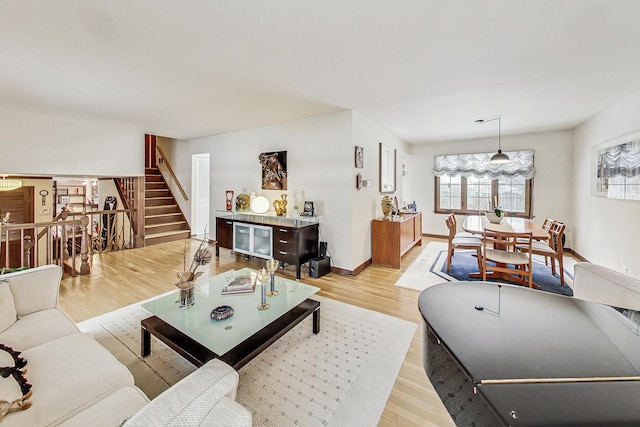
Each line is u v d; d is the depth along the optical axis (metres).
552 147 5.53
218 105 3.73
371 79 2.84
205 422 0.70
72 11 1.74
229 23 1.88
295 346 2.32
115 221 6.33
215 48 2.22
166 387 1.87
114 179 6.95
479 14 1.78
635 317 1.42
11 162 4.14
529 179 5.79
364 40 2.10
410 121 4.63
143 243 5.95
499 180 6.17
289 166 4.66
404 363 2.12
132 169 5.55
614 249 3.76
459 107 3.83
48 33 2.00
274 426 1.56
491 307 1.52
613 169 3.73
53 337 1.71
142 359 2.14
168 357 2.16
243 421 0.73
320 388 1.86
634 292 1.76
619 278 1.93
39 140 4.38
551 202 5.57
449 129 5.29
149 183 7.38
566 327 1.32
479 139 6.27
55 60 2.43
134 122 4.76
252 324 1.99
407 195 7.24
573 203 5.24
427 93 3.24
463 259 4.99
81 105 3.75
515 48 2.22
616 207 3.71
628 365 1.05
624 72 2.67
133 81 2.90
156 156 8.00
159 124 4.90
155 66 2.54
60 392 1.22
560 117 4.38
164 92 3.23
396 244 4.53
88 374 1.33
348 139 4.01
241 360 1.74
